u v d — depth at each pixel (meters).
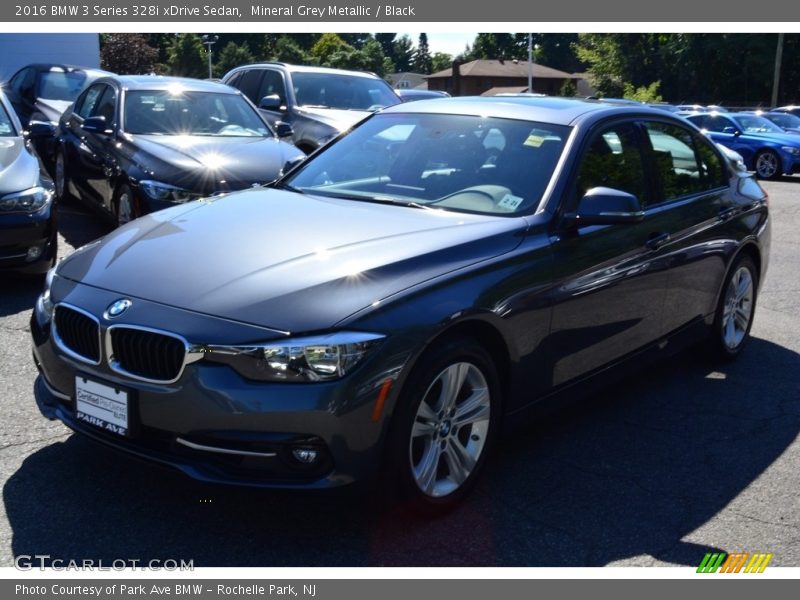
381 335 3.06
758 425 4.63
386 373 3.06
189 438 3.06
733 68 57.97
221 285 3.23
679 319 4.95
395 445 3.16
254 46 99.06
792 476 4.03
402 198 4.19
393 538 3.29
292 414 2.97
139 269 3.44
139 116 8.34
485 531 3.38
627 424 4.57
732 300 5.55
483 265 3.53
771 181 19.59
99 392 3.25
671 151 5.03
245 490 3.05
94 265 3.61
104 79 9.23
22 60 20.12
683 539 3.41
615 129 4.57
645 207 4.62
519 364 3.69
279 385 2.97
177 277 3.33
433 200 4.12
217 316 3.08
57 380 3.45
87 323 3.29
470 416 3.51
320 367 2.97
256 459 3.04
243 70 12.09
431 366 3.22
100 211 8.30
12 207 6.20
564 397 4.09
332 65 101.44
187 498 3.48
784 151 19.48
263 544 3.21
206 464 3.07
